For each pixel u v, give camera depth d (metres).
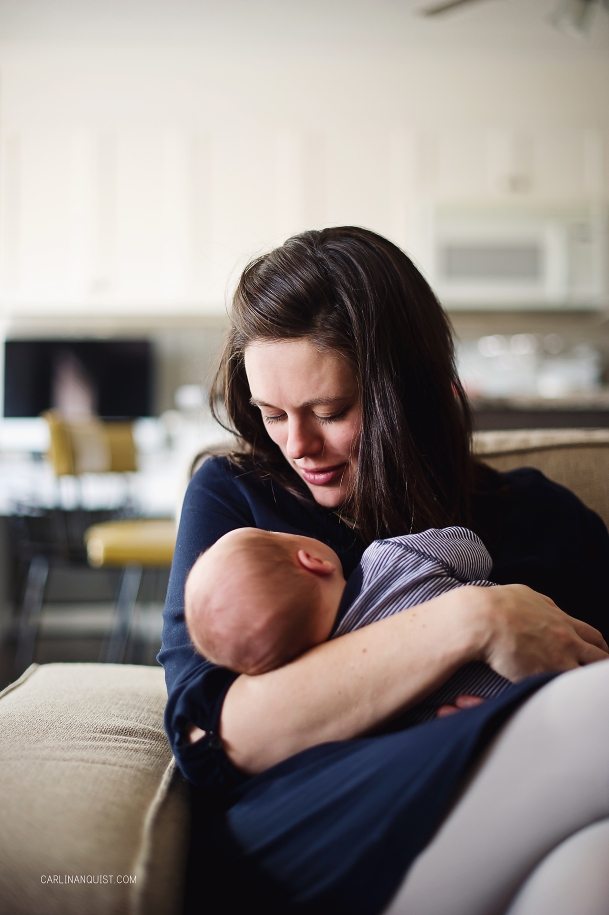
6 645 3.52
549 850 0.50
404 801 0.51
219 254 4.02
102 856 0.52
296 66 3.94
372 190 4.09
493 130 4.12
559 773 0.49
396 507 0.81
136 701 0.85
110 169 4.00
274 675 0.61
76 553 3.09
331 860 0.54
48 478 4.00
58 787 0.61
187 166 4.02
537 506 0.92
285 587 0.64
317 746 0.59
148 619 3.69
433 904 0.51
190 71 3.93
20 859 0.51
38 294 3.99
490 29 3.62
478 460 0.99
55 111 3.97
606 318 4.26
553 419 2.23
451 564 0.70
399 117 4.10
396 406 0.81
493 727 0.52
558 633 0.61
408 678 0.58
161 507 4.16
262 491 0.87
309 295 0.78
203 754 0.62
